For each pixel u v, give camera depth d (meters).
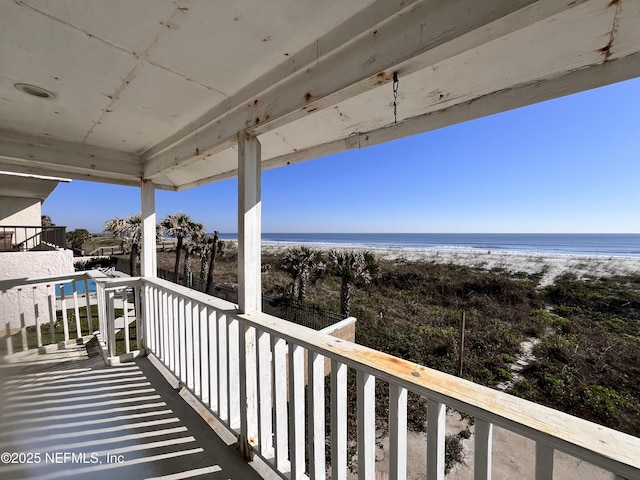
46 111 1.87
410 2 0.93
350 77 1.10
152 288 2.90
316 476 1.29
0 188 6.01
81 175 3.05
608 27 0.93
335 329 5.23
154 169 2.72
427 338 5.66
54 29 1.10
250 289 1.75
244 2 0.97
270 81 1.41
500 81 1.28
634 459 0.57
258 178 1.76
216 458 1.66
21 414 2.01
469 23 0.83
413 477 2.39
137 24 1.08
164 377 2.57
